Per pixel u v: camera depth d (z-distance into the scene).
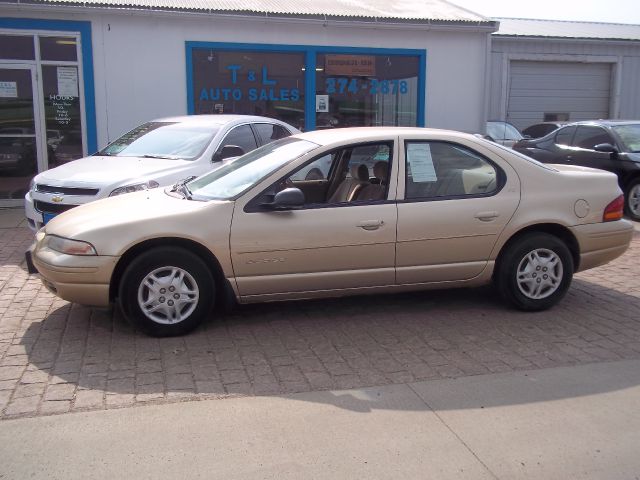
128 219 5.04
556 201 5.70
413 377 4.48
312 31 12.77
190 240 5.06
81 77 11.77
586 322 5.60
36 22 11.39
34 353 4.85
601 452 3.57
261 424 3.82
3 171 11.66
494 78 18.55
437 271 5.53
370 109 13.41
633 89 19.47
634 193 10.68
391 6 14.32
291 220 5.16
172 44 12.05
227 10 12.06
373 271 5.39
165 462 3.43
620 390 4.30
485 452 3.56
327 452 3.54
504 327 5.46
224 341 5.12
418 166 5.50
